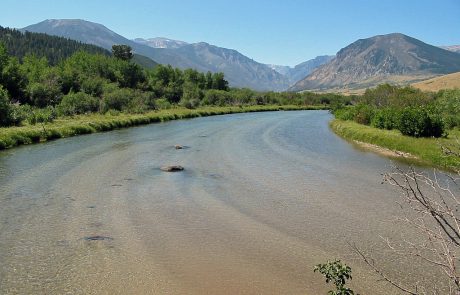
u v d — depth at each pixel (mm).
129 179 20250
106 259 10711
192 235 12703
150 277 9742
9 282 9320
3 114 38375
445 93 48344
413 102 55844
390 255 11328
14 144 30266
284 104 121875
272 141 37281
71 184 18859
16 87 58094
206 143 34844
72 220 13773
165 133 42219
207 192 18062
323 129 50312
